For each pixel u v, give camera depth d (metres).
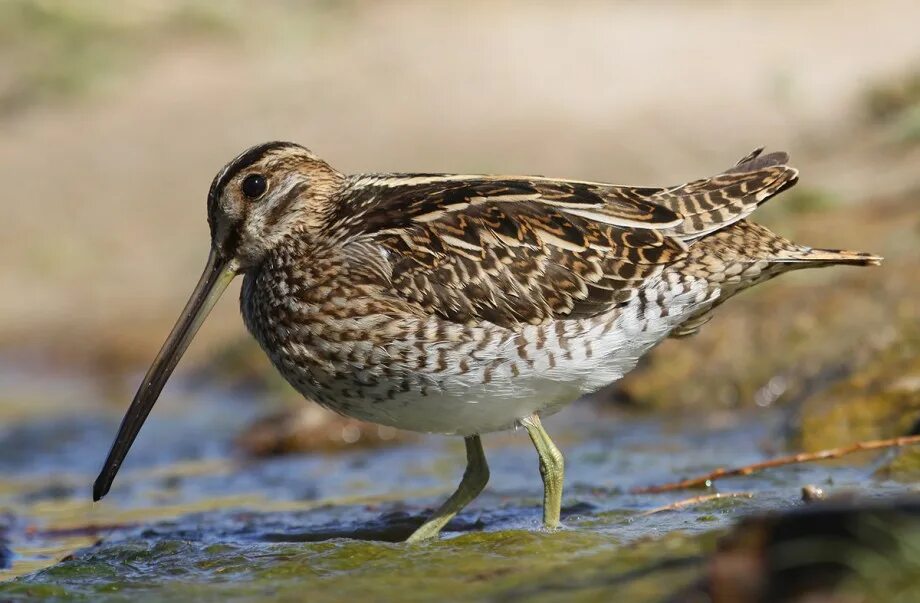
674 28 25.11
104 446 14.98
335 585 8.02
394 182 10.27
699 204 9.91
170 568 8.80
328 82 24.64
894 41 23.08
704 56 23.77
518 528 9.71
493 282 9.62
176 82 25.88
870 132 19.92
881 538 6.59
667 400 14.26
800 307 14.53
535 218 9.81
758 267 9.86
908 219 15.65
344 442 14.04
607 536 8.70
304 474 12.98
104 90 25.98
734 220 9.89
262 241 10.23
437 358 9.53
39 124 25.30
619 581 7.38
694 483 10.77
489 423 9.82
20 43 27.62
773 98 21.59
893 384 11.51
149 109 25.06
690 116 21.72
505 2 27.09
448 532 9.99
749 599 6.61
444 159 21.28
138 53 27.08
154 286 20.33
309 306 9.77
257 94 24.73
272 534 10.26
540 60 24.34
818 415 11.62
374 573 8.20
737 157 20.25
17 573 9.91
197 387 17.47
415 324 9.54
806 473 10.78
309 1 27.89
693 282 9.77
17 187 23.20
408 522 10.43
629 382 14.51
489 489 11.66
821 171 18.75
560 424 14.19
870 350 12.59
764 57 23.36
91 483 13.32
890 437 11.24
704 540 7.89
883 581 6.42
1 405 16.83
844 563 6.54
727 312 14.84
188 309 10.44
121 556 9.23
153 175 23.02
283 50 26.12
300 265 9.95
